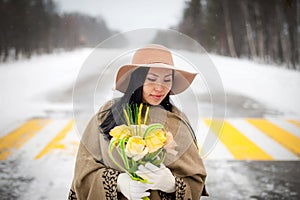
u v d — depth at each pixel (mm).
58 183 4059
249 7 23000
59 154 4941
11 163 4598
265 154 5020
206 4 23359
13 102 8344
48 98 8867
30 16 23875
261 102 8500
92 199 1933
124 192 1869
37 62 16250
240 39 23328
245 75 12289
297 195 3814
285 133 5969
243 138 5680
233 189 3953
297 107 8008
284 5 16547
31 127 6242
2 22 22438
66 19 24734
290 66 15688
